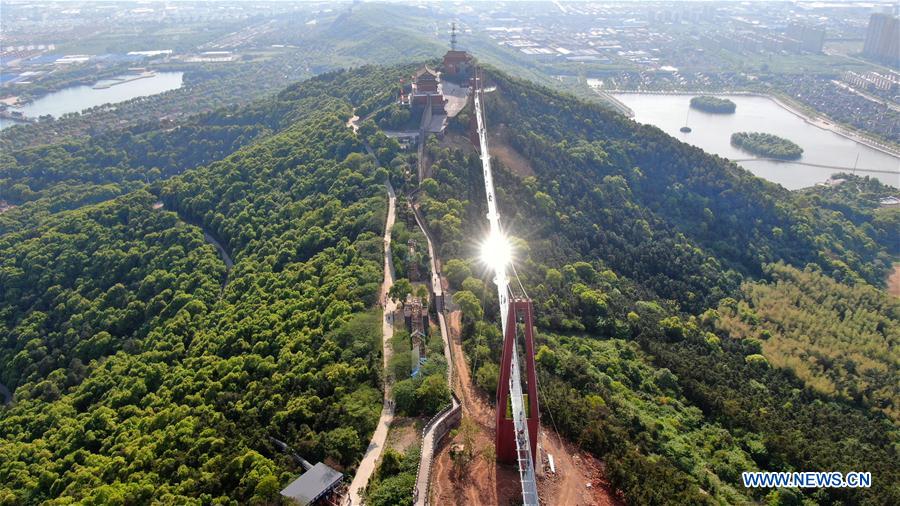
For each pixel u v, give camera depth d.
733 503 156.00
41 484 180.88
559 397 178.12
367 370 181.25
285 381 183.62
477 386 182.25
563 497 145.25
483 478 149.12
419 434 161.00
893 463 182.75
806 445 182.12
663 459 165.00
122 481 163.88
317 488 143.00
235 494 147.25
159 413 186.12
